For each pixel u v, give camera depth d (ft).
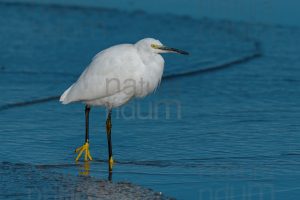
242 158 40.24
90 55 71.10
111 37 80.48
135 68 40.83
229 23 92.99
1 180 35.01
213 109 53.11
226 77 65.31
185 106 53.98
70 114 51.03
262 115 51.11
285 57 75.41
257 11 96.73
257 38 85.46
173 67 68.69
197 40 82.28
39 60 68.08
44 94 56.44
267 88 60.85
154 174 37.24
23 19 87.25
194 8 98.94
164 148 42.39
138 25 88.53
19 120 48.70
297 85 62.18
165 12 96.94
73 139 44.39
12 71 63.46
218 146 42.78
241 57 74.64
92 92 40.83
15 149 41.50
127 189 34.45
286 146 42.88
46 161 39.40
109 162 39.17
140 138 44.62
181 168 38.34
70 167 38.47
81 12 94.22
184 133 45.88
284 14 96.22
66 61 68.18
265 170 37.93
